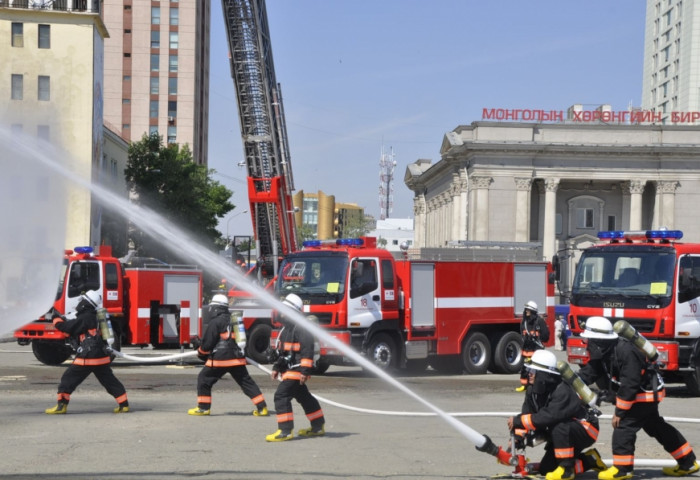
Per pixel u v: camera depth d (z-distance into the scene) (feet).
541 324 60.49
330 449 34.24
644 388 29.30
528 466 29.12
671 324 56.90
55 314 43.09
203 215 222.48
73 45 150.51
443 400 53.01
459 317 73.00
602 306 59.62
